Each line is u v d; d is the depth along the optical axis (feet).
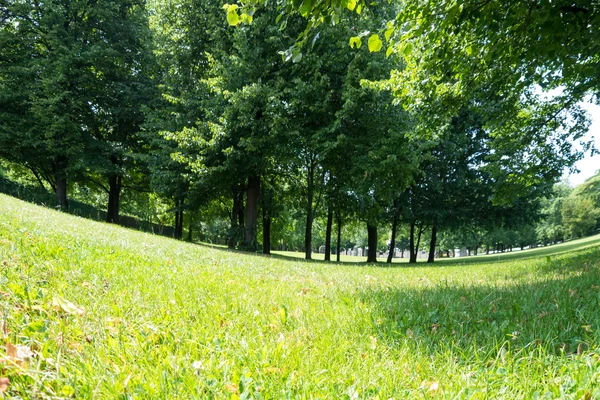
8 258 11.83
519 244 253.44
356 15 50.03
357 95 49.03
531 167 45.85
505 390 5.75
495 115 39.37
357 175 54.29
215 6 60.49
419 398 5.60
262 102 52.01
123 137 80.74
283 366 6.59
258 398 5.38
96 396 5.06
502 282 19.36
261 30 54.29
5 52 70.18
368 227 91.61
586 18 17.39
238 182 64.64
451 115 30.78
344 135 51.16
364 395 5.70
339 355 7.28
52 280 10.36
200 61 67.10
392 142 51.03
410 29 17.38
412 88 29.68
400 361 6.94
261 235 132.16
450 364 6.80
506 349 7.70
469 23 20.01
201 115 63.82
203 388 5.50
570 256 41.65
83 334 7.10
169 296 10.85
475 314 10.66
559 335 8.24
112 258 16.69
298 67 52.95
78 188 108.06
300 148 58.75
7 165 87.81
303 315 10.23
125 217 108.17
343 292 14.52
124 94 75.56
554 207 234.38
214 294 12.05
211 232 71.67
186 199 71.61
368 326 9.25
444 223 88.79
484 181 82.07
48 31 70.23
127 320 8.27
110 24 74.90
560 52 19.33
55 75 67.62
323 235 183.93
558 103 42.42
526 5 16.93
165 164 64.23
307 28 11.39
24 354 5.75
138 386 5.38
